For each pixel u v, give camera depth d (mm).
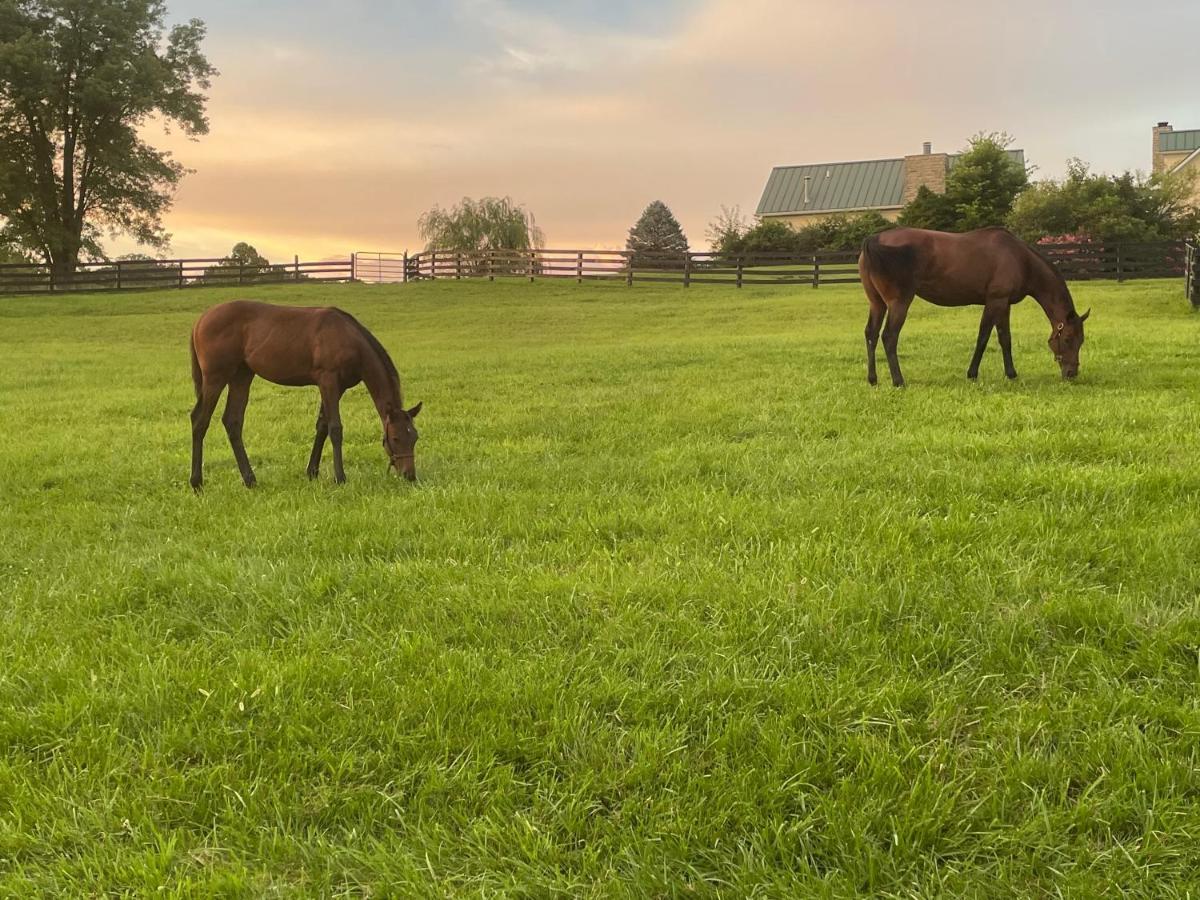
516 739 2682
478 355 17938
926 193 45812
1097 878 2047
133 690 3064
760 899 2055
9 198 38875
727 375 11875
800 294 29578
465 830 2346
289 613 3781
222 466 7734
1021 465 5633
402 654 3266
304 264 40062
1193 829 2154
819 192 73562
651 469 6230
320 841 2262
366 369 6695
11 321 27938
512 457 7348
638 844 2227
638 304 29234
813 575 3789
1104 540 3992
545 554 4441
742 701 2861
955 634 3219
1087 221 40219
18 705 3014
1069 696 2797
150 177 42469
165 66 41469
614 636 3354
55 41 38062
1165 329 14180
